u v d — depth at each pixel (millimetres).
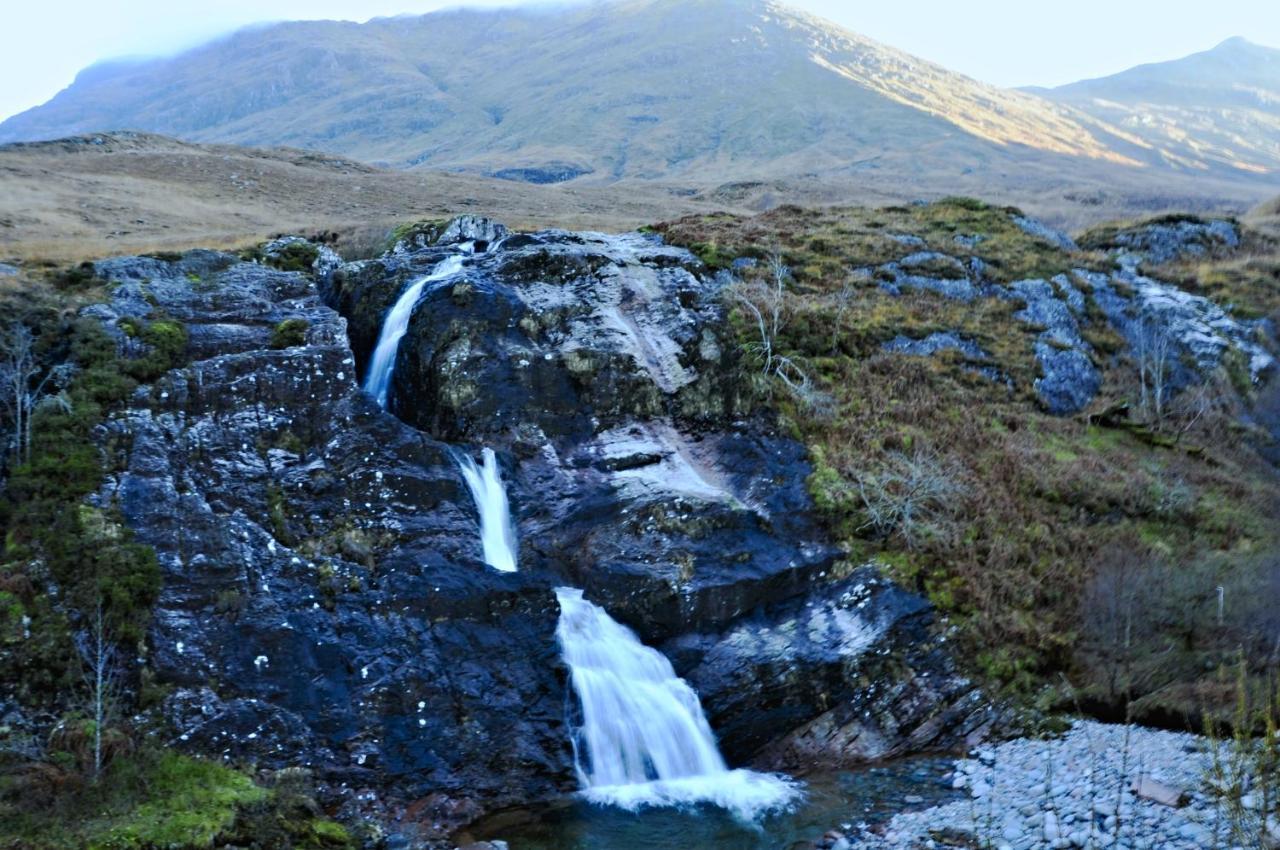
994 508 25688
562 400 25234
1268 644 20969
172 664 17797
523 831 17328
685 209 75938
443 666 19344
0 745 15953
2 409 21078
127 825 14641
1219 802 14984
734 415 26359
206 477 20781
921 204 47688
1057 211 102375
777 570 22062
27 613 17719
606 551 21734
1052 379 33156
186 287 26062
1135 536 25844
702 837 16984
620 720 19812
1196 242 46156
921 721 20766
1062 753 18859
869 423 27906
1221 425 33188
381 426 22578
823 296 34938
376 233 36938
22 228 38156
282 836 15594
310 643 18719
